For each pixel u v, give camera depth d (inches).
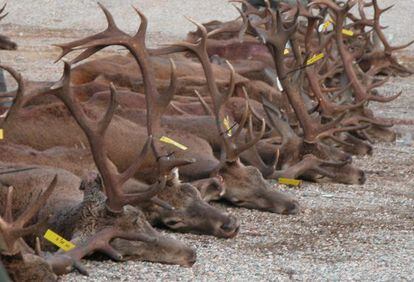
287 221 529.7
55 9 1503.4
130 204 431.8
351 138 703.1
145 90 498.3
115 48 1208.2
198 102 688.4
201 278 425.4
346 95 748.0
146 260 436.1
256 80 830.5
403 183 634.2
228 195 542.6
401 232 518.3
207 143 575.5
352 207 566.3
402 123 837.2
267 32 609.0
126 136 555.2
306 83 748.6
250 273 437.7
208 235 490.3
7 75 1007.6
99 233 425.1
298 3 633.0
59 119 560.1
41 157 514.0
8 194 372.5
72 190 458.3
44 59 1141.1
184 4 1529.3
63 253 413.7
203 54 538.0
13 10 1494.8
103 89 671.8
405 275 444.1
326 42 737.0
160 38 1348.4
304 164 605.6
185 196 490.3
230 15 1492.4
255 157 591.8
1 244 365.4
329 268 450.9
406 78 1070.4
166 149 554.9
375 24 999.6
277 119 612.4
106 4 1530.5
